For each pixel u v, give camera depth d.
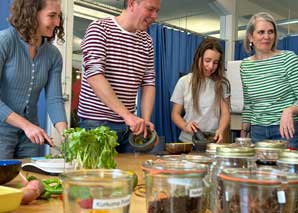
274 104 2.04
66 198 0.50
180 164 0.57
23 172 1.11
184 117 2.47
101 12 3.11
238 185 0.50
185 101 2.43
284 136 1.73
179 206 0.53
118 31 1.74
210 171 0.61
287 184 0.49
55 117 1.63
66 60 2.79
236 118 3.14
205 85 2.38
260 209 0.48
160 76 3.25
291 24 4.15
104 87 1.60
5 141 1.54
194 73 2.39
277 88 2.01
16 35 1.51
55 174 1.06
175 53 3.40
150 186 0.55
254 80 2.09
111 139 0.98
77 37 2.99
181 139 2.37
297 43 3.71
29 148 1.63
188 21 4.10
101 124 1.74
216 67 2.37
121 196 0.49
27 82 1.58
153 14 1.73
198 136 1.88
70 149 0.98
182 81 2.46
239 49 4.20
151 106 1.92
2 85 1.54
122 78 1.78
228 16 4.38
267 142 1.06
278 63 2.00
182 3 4.02
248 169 0.55
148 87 1.93
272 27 2.01
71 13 2.82
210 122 2.38
